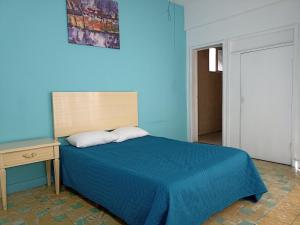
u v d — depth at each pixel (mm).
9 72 2650
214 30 4191
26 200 2516
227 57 4039
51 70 2951
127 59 3719
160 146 2797
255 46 3693
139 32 3855
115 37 3537
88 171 2318
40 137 2906
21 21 2705
